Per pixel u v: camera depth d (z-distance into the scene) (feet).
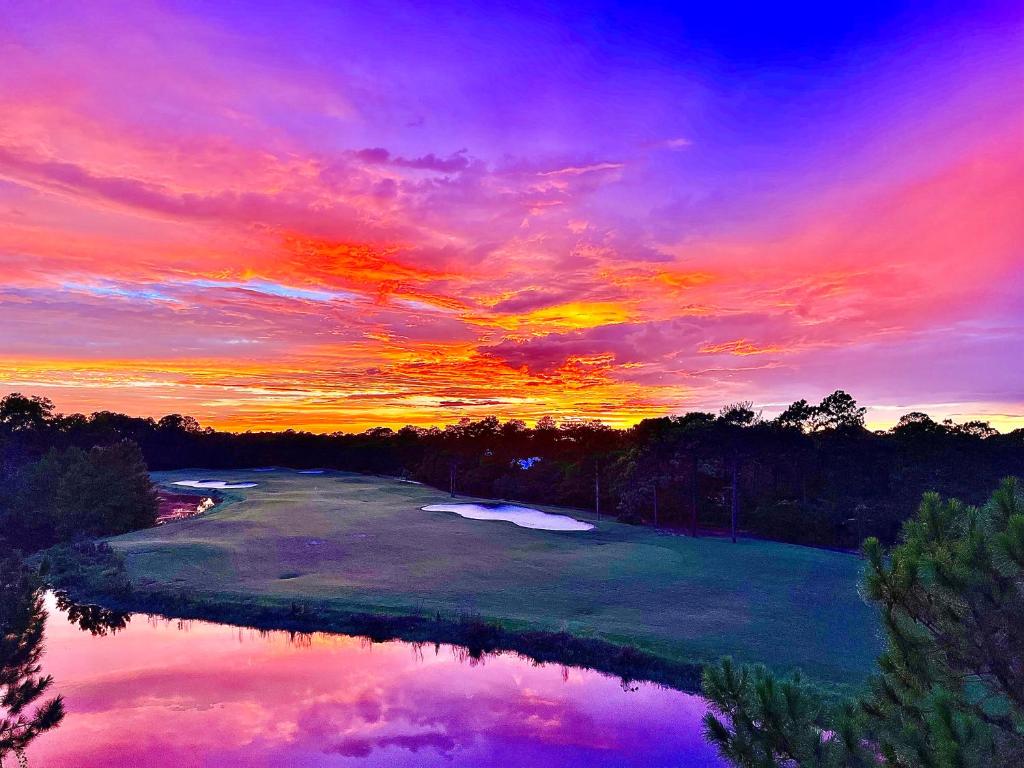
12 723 48.11
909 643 22.12
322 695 65.51
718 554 136.98
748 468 213.46
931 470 197.98
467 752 53.78
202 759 51.83
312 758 52.31
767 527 183.21
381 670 72.95
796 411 240.12
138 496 179.11
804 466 217.97
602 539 160.35
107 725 57.82
